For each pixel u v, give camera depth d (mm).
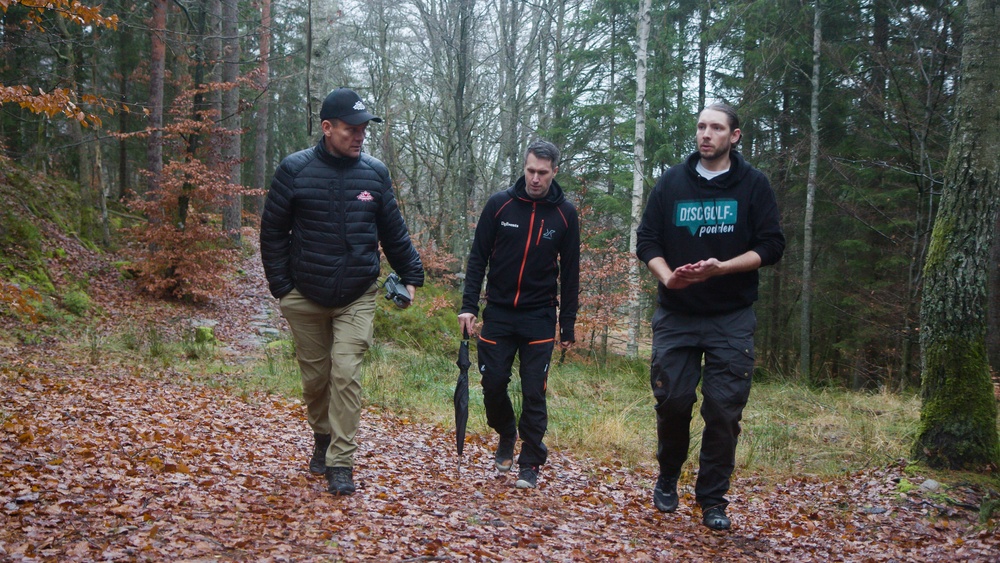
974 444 4871
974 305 4945
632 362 13078
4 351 8117
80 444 4105
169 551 2531
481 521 3412
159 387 7035
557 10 21281
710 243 3609
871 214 16016
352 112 3531
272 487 3605
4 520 2725
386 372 9195
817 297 17578
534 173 4082
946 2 13320
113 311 12453
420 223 23016
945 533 4027
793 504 4637
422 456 5051
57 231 14555
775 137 18734
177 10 17922
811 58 16984
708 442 3617
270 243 3623
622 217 17547
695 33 19328
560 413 7621
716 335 3588
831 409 8461
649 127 17672
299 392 7691
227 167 14516
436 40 19219
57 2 4773
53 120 18219
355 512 3260
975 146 4969
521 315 4199
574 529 3463
